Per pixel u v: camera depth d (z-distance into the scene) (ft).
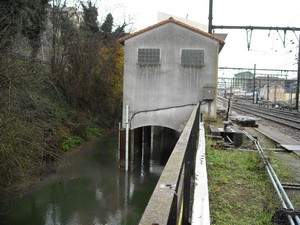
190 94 55.93
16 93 36.29
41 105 44.06
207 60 55.52
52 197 40.09
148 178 51.26
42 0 63.87
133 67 56.70
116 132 94.43
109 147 72.79
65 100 76.48
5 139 33.55
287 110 119.55
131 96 56.95
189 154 11.91
